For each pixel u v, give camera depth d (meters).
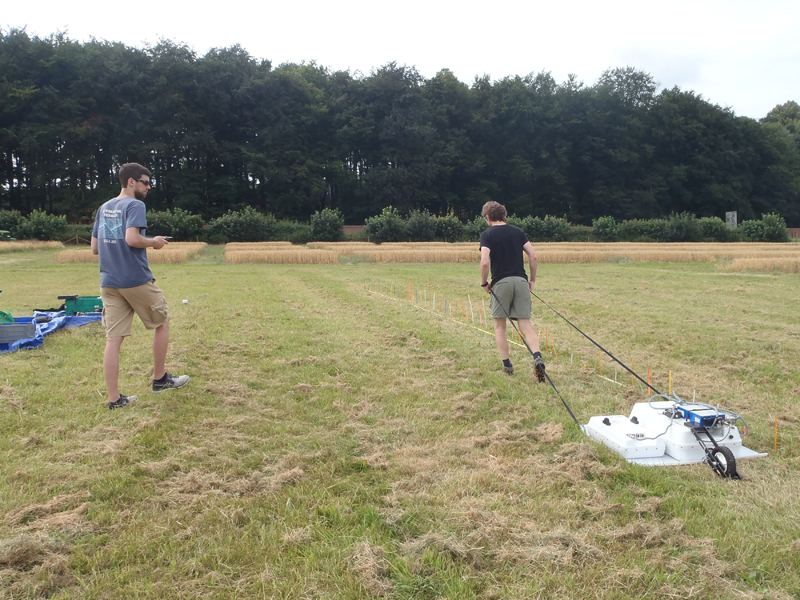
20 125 58.31
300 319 9.15
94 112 61.59
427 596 2.26
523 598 2.23
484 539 2.64
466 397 4.95
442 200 77.06
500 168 79.62
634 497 3.13
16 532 2.66
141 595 2.25
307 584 2.32
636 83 84.19
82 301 8.57
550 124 79.62
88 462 3.48
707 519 2.85
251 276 18.77
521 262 5.67
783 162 89.69
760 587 2.34
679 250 32.06
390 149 71.62
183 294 12.77
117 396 4.52
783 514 2.94
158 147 60.88
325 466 3.46
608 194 79.50
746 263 22.17
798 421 4.49
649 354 6.98
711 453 3.50
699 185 85.50
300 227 53.81
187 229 47.94
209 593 2.26
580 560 2.51
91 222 61.12
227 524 2.78
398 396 4.98
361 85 74.44
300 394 5.00
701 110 87.19
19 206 64.25
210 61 65.38
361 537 2.65
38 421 4.16
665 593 2.29
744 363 6.52
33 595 2.25
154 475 3.32
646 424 3.88
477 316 9.70
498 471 3.40
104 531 2.73
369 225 47.81
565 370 6.03
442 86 79.44
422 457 3.64
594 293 13.76
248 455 3.63
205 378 5.46
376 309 10.46
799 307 11.38
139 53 62.62
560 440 3.94
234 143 67.25
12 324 6.66
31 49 59.50
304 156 69.50
